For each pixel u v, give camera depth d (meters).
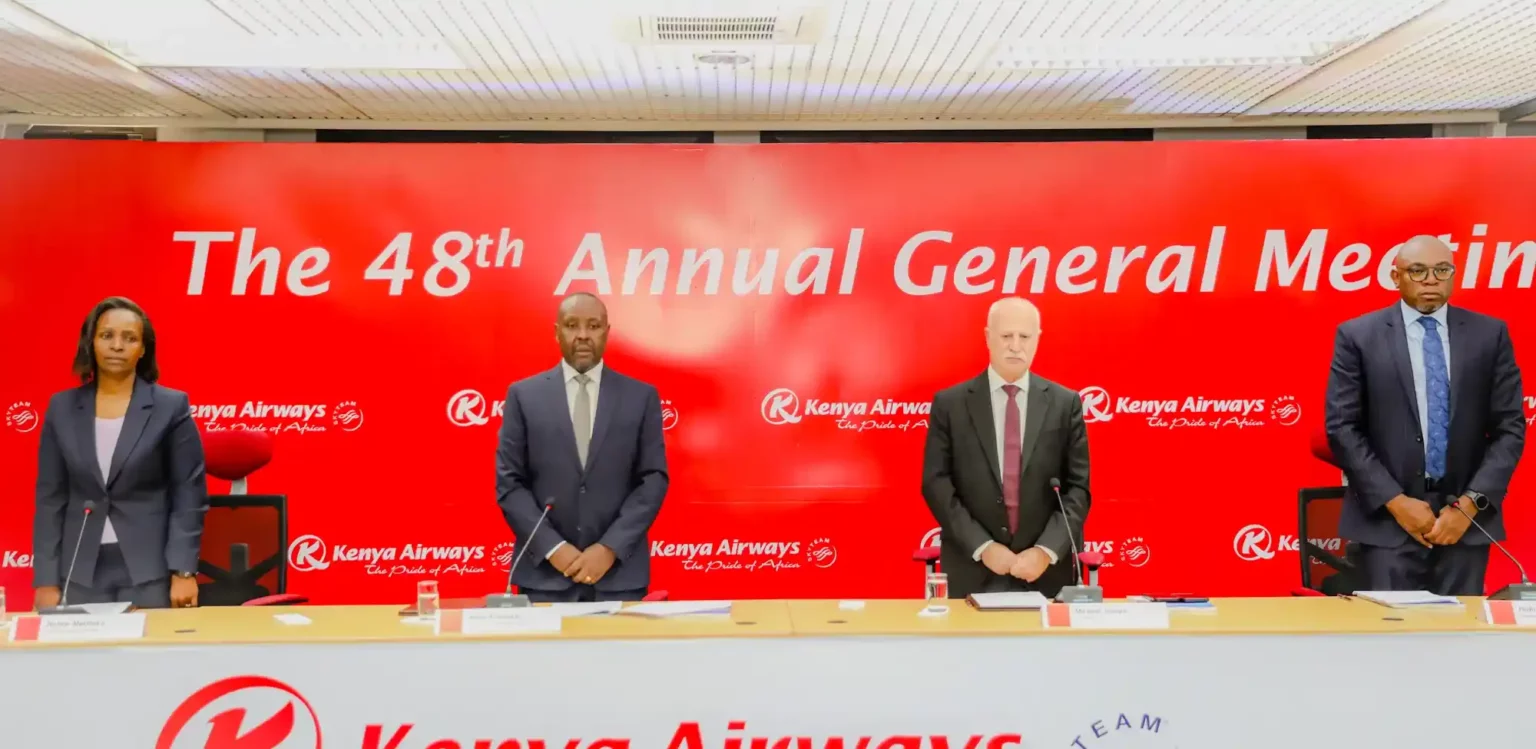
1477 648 3.23
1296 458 5.60
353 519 5.56
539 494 4.45
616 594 4.29
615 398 4.52
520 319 5.57
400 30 5.02
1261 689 3.21
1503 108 6.54
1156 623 3.28
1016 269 5.59
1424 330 4.96
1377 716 3.21
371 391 5.56
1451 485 4.91
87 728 3.12
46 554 4.26
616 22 4.89
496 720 3.16
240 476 4.41
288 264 5.54
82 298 5.48
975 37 5.11
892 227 5.59
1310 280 5.57
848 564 5.62
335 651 3.16
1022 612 3.51
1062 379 5.60
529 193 5.57
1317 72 5.71
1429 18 4.86
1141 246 5.59
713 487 5.61
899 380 5.61
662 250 5.59
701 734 3.19
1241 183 5.57
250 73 5.68
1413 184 5.57
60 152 5.47
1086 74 5.75
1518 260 5.57
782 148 5.59
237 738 3.14
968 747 3.20
